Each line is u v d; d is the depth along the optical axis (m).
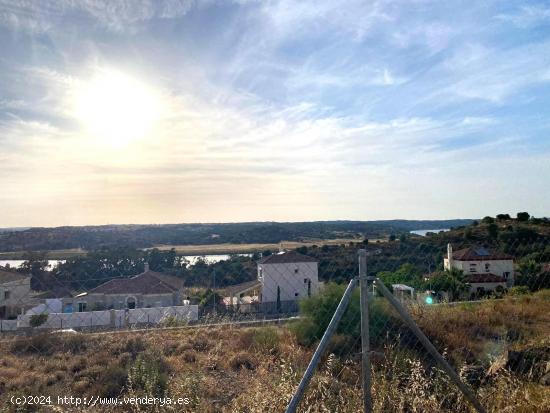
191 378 5.79
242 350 7.89
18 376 6.43
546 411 4.55
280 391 4.71
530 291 12.01
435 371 5.84
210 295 15.67
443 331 7.66
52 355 7.51
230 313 11.32
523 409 4.57
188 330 9.36
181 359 7.62
